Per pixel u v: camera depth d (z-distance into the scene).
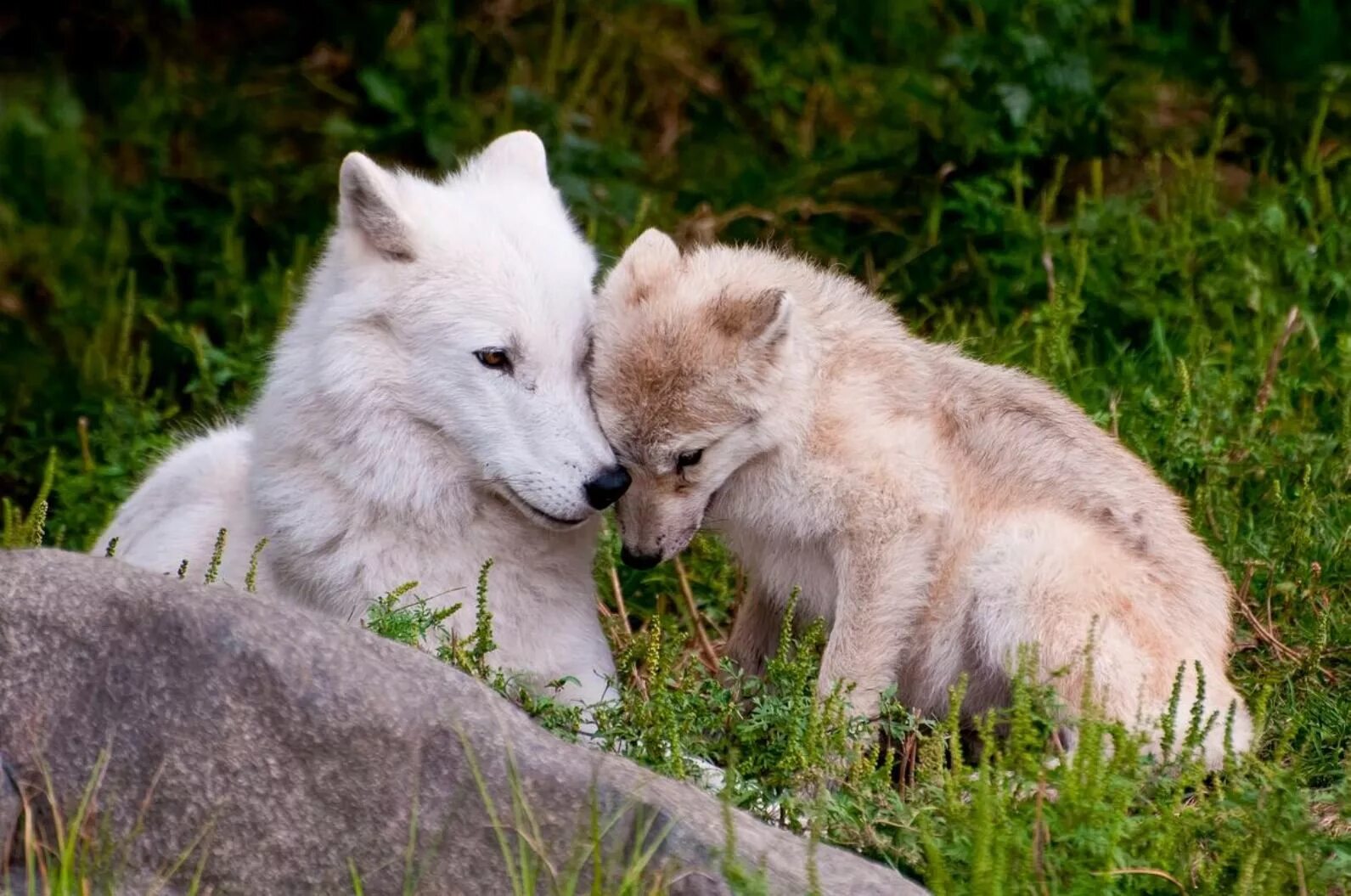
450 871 6.96
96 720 7.16
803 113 18.22
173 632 7.22
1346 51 18.22
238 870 7.05
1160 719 8.85
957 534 10.10
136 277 17.22
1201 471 11.90
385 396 9.51
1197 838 7.73
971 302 15.23
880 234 16.09
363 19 19.64
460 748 7.08
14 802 7.08
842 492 9.95
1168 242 15.05
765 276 10.61
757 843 6.99
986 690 10.14
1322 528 11.31
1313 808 8.59
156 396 14.20
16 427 15.45
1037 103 16.27
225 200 18.00
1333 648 10.38
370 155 17.95
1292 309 13.39
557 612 9.94
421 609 8.84
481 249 9.58
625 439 9.80
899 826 7.67
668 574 11.98
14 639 7.23
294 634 7.28
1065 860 7.24
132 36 20.19
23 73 20.02
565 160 16.78
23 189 18.62
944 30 19.17
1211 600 10.13
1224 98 17.61
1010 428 10.34
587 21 19.44
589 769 7.10
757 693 9.56
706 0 20.20
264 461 9.90
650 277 10.17
